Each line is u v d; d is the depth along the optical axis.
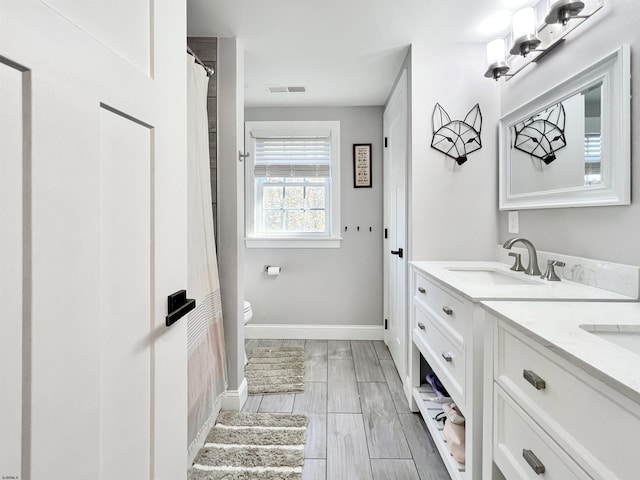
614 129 1.17
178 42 0.80
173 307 0.74
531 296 1.15
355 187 3.13
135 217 0.62
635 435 0.54
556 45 1.51
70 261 0.46
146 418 0.66
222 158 2.00
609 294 1.17
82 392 0.48
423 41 2.01
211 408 1.75
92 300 0.50
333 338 3.18
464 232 2.04
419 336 1.86
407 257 2.17
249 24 1.83
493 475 1.03
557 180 1.49
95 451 0.50
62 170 0.44
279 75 2.46
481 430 1.17
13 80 0.38
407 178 2.16
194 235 1.62
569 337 0.76
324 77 2.50
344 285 3.17
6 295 0.37
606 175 1.21
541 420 0.78
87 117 0.48
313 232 3.18
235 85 1.98
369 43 2.03
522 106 1.71
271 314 3.19
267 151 3.15
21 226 0.39
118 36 0.58
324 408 2.02
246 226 3.17
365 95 2.85
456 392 1.32
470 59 2.02
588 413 0.64
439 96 2.03
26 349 0.39
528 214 1.74
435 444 1.61
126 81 0.58
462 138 2.03
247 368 2.55
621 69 1.13
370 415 1.94
